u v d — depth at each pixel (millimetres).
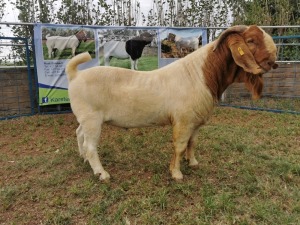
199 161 4480
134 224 3012
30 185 3846
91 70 3713
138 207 3264
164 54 7945
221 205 3227
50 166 4422
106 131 6156
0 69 7332
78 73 3771
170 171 3988
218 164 4379
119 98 3623
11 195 3566
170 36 7887
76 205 3365
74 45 7121
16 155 4949
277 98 9070
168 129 6160
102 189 3635
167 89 3584
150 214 3135
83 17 9727
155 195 3484
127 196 3531
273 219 3018
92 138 3785
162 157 4664
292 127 6047
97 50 7359
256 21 10633
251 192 3568
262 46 3182
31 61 8188
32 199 3494
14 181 3979
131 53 7652
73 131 6199
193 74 3568
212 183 3801
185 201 3400
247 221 2979
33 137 5824
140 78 3701
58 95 7238
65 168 4355
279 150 4918
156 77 3682
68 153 4852
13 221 3098
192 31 8055
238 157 4602
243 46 3229
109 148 5105
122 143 5312
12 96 7547
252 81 3510
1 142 5562
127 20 10297
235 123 6688
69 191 3643
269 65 3189
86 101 3637
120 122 3775
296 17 11078
